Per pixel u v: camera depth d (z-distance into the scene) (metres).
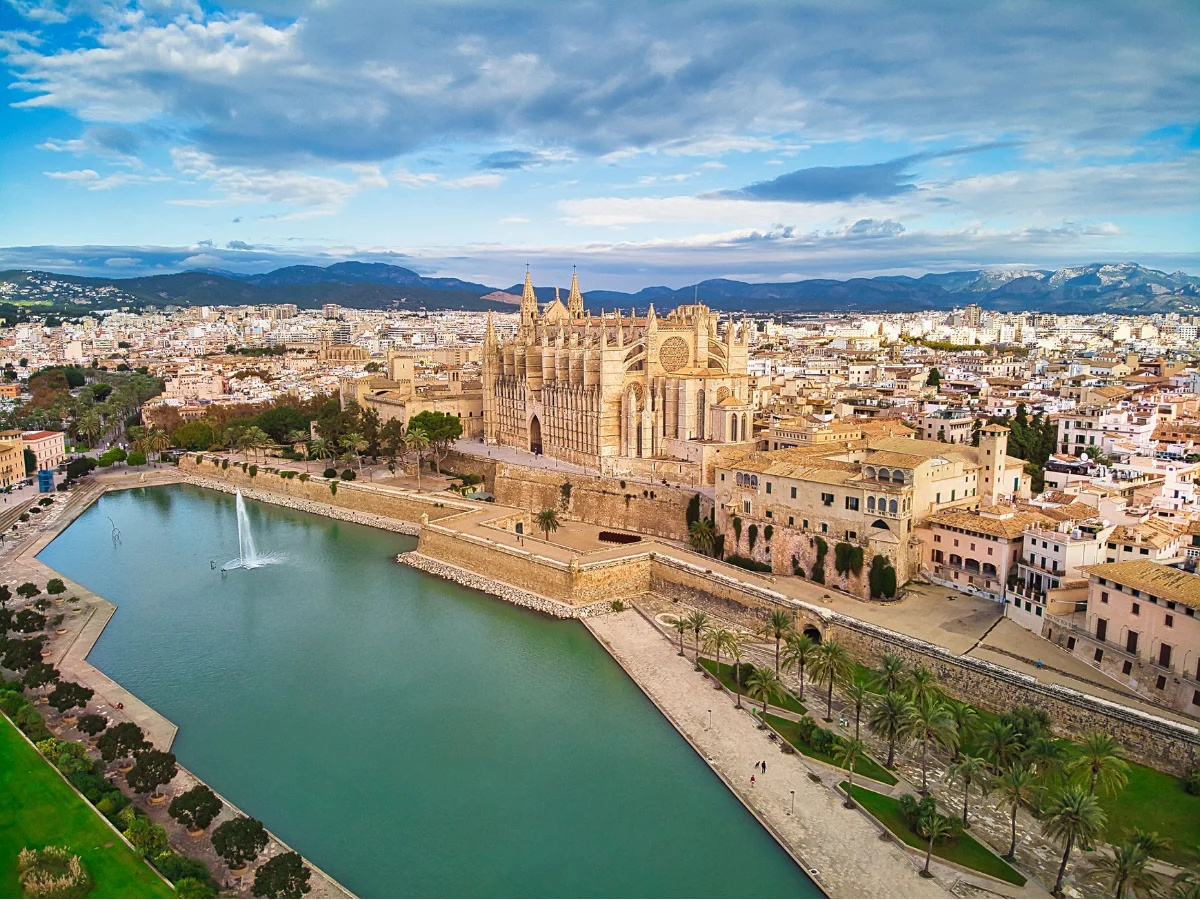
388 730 125.31
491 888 90.62
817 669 120.38
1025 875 88.75
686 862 94.00
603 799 106.69
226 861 91.44
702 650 145.12
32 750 112.62
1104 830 93.56
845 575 159.38
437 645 157.50
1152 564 121.00
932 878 88.56
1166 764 102.69
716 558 187.75
